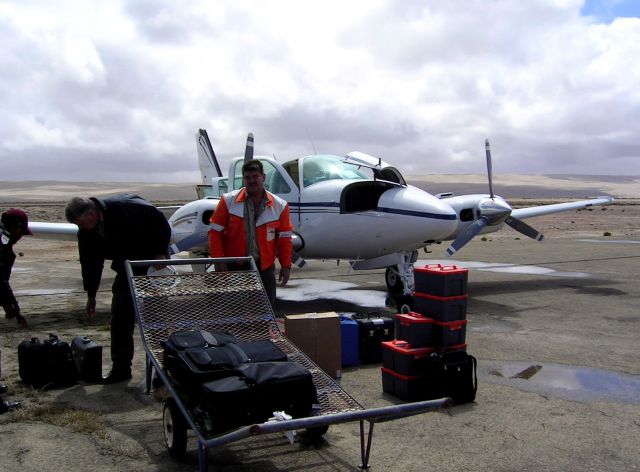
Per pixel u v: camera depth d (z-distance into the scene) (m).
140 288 4.20
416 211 7.95
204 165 18.25
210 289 4.36
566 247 20.30
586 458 3.54
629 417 4.25
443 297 4.55
